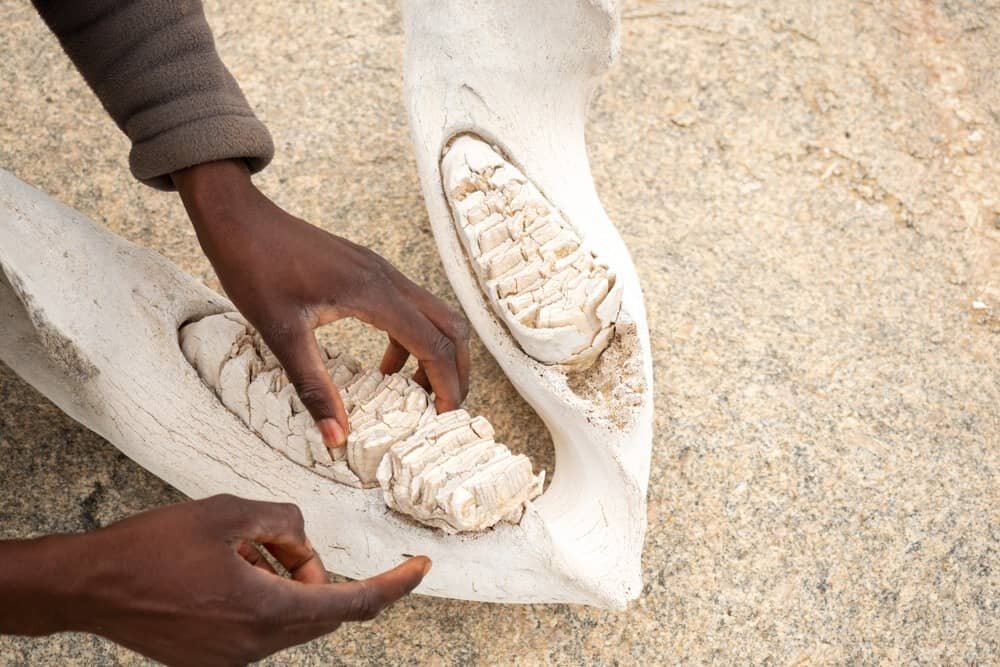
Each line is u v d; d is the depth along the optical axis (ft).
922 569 3.59
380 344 3.88
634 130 4.44
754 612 3.49
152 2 2.96
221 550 2.44
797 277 4.12
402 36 4.61
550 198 3.67
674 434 3.77
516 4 3.65
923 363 3.96
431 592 3.31
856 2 4.77
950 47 4.69
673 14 4.74
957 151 4.44
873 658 3.45
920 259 4.18
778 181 4.35
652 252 4.14
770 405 3.84
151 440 3.27
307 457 3.21
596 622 3.46
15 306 3.16
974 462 3.79
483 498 2.98
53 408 3.71
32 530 3.52
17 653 3.34
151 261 3.37
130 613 2.40
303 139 4.33
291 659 3.38
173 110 2.97
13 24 4.50
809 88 4.58
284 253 2.99
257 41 4.56
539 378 3.33
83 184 4.15
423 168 3.76
